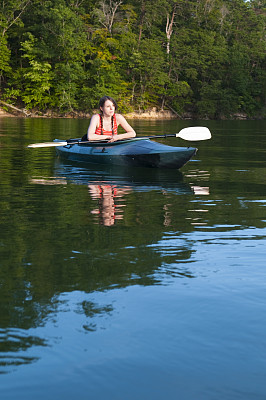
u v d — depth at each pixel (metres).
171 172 6.30
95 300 1.78
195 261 2.33
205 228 3.10
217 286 1.95
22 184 5.12
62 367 1.27
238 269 2.20
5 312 1.65
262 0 77.12
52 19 42.47
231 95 53.47
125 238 2.81
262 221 3.34
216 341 1.43
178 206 3.94
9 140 11.62
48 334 1.48
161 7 49.50
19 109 41.28
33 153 8.64
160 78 46.34
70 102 41.03
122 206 3.92
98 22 47.28
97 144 7.12
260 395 1.14
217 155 8.91
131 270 2.17
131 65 45.81
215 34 55.53
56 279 2.04
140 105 47.00
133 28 50.62
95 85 43.22
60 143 6.48
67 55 42.44
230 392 1.15
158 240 2.76
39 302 1.76
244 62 56.66
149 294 1.85
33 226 3.13
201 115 53.03
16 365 1.28
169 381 1.21
